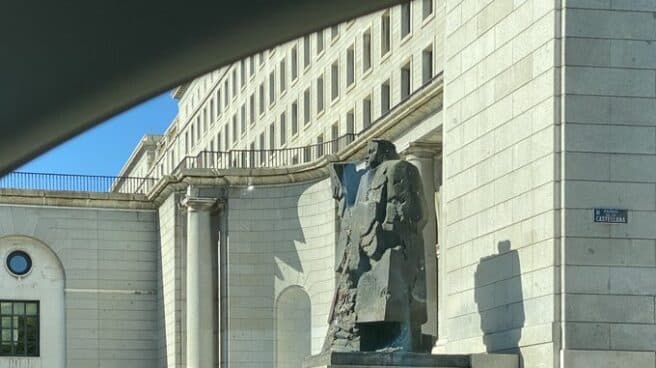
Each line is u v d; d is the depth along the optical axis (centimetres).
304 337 4953
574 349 2262
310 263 4869
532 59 2450
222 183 5106
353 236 2639
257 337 5009
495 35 2634
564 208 2309
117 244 5744
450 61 2903
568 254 2295
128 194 5753
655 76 2370
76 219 5709
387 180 2573
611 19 2369
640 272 2311
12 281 5594
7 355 5528
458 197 2808
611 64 2362
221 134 7431
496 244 2570
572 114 2338
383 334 2558
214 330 5097
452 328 2809
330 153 5175
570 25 2358
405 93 4469
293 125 5900
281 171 4950
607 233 2312
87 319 5656
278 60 6150
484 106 2678
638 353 2270
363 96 4891
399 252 2530
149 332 5722
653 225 2328
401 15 4484
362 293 2584
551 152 2342
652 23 2381
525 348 2373
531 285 2386
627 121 2350
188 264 5162
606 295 2294
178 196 5359
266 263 5034
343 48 5162
